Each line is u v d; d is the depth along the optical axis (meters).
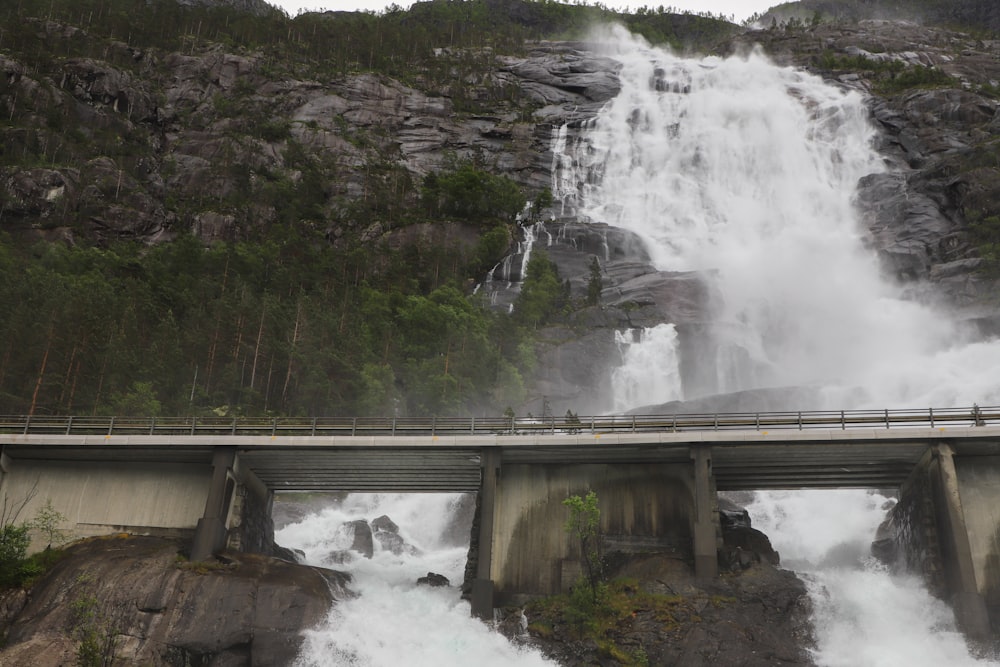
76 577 47.94
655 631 45.44
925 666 44.25
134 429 56.38
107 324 89.69
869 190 172.38
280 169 179.25
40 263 124.62
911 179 167.12
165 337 91.81
